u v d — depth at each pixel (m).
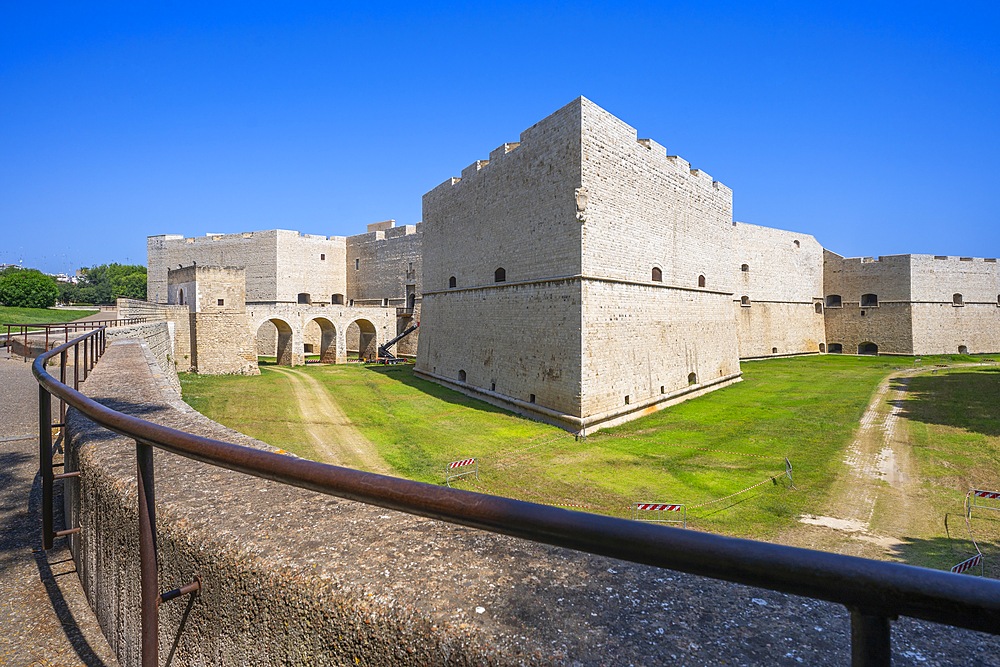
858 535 10.84
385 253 52.97
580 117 19.83
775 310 45.16
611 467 15.52
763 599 1.97
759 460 15.92
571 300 20.06
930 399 23.48
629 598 1.97
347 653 2.01
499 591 2.03
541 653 1.66
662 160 24.28
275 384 30.25
